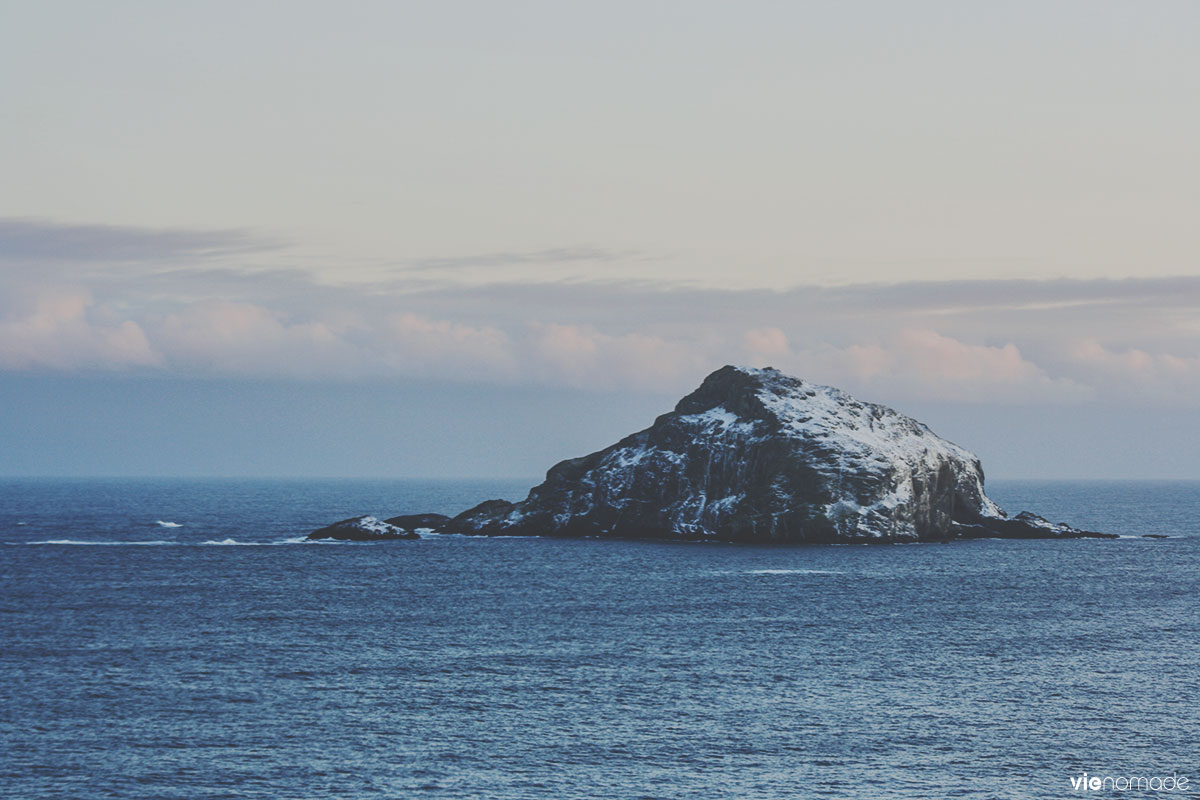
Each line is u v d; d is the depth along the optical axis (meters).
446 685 87.25
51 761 68.62
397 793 63.72
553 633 110.75
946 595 140.00
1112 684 88.88
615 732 74.94
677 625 115.75
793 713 79.69
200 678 89.06
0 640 104.50
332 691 85.12
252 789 64.25
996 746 72.50
